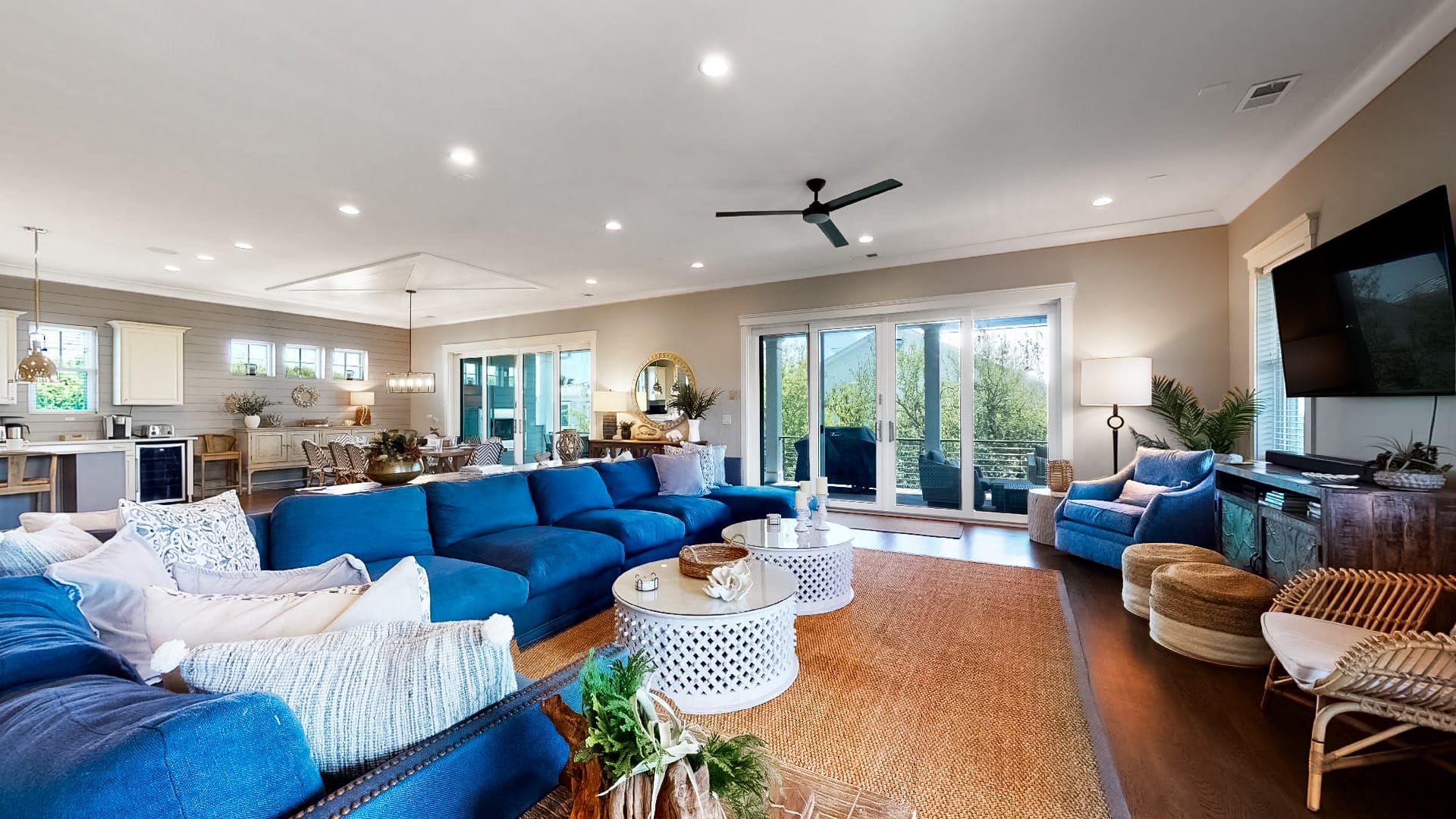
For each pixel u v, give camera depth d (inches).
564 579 114.5
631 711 32.3
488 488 135.4
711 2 84.7
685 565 105.9
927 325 233.8
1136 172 148.9
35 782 23.1
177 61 97.6
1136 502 159.5
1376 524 86.7
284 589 48.6
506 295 304.2
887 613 126.1
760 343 272.1
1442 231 86.6
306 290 290.7
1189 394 184.7
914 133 126.3
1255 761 73.6
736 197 163.3
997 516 220.4
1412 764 72.5
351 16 86.7
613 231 193.2
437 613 88.7
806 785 42.2
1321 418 127.8
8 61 96.9
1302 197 133.6
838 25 90.2
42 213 172.1
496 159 137.3
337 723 34.6
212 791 26.0
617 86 106.9
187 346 295.6
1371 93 105.9
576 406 327.9
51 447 221.1
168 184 149.6
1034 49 96.6
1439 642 56.9
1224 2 86.3
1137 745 77.2
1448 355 86.8
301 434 327.0
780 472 266.8
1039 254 208.8
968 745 76.9
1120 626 118.9
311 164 138.6
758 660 88.9
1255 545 121.9
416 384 319.3
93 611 51.0
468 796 35.8
